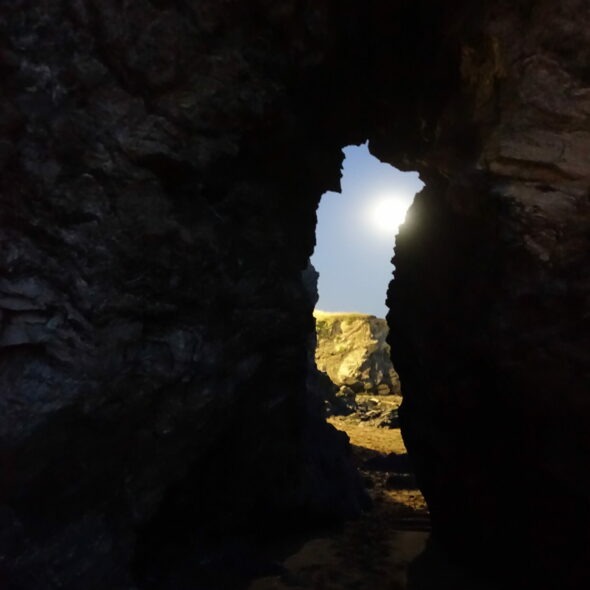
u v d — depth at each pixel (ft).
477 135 14.53
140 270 13.14
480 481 16.03
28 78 11.74
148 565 14.35
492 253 13.58
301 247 20.99
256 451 18.13
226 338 15.56
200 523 16.38
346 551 18.89
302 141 18.24
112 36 12.35
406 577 16.49
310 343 51.13
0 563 10.58
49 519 11.78
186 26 13.14
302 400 21.11
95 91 12.41
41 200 12.03
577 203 12.34
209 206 14.84
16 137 11.82
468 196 14.06
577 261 12.30
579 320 12.25
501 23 13.43
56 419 11.67
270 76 14.98
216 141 14.23
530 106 12.86
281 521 20.18
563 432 12.62
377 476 31.78
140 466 13.46
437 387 17.38
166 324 13.91
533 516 13.88
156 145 13.00
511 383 13.38
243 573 15.99
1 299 11.64
